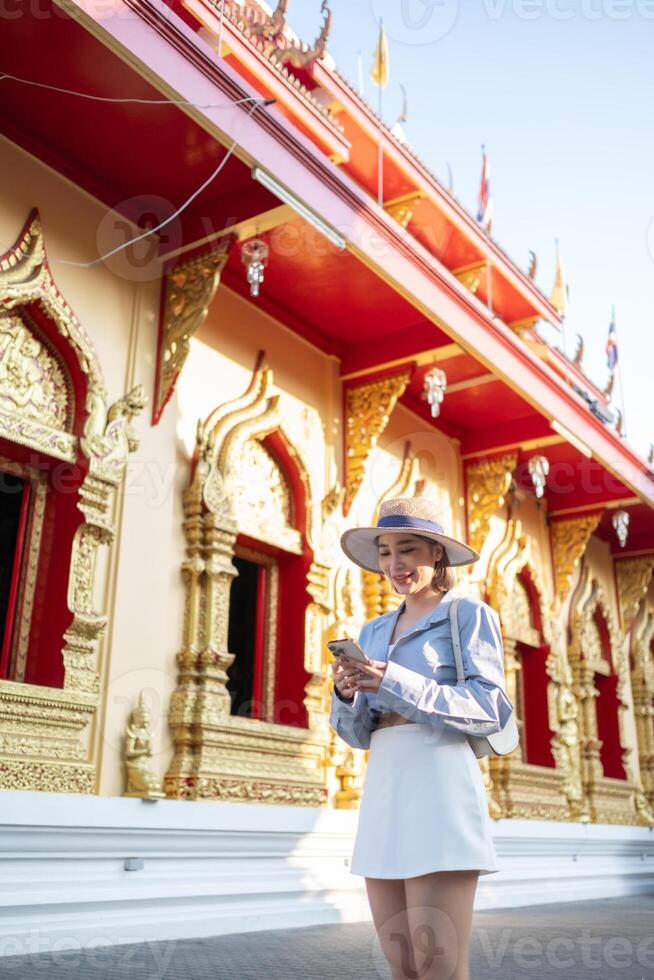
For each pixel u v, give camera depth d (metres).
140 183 5.85
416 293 6.78
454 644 2.02
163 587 5.86
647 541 12.83
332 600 7.43
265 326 7.23
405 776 1.88
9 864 4.21
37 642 5.23
